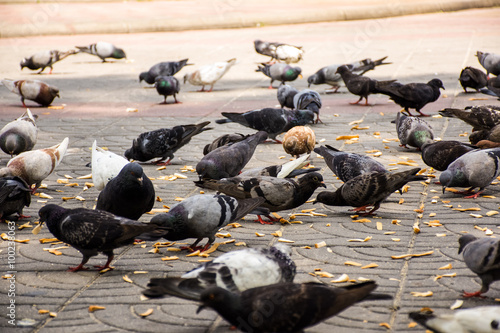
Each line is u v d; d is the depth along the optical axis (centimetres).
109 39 3133
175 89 1584
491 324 422
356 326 496
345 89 1828
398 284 575
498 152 815
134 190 684
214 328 501
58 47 2827
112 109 1540
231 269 486
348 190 760
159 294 455
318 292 447
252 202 681
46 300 554
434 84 1372
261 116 1161
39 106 1591
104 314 526
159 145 1012
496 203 805
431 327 436
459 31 3077
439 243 674
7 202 746
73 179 957
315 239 698
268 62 2283
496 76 1705
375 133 1219
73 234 594
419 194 855
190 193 883
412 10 3950
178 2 4434
